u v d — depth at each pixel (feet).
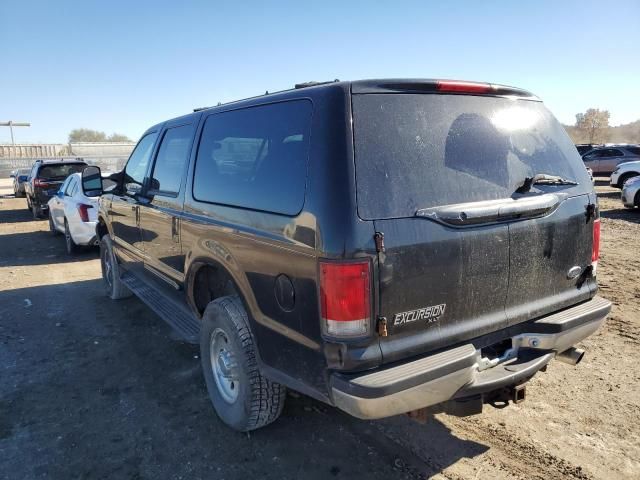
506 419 11.39
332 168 7.63
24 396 12.99
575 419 11.30
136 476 9.71
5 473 9.86
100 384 13.61
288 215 8.29
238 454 10.30
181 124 13.60
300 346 8.25
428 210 7.86
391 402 7.38
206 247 10.95
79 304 21.01
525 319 9.29
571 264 9.99
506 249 8.74
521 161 9.40
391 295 7.52
